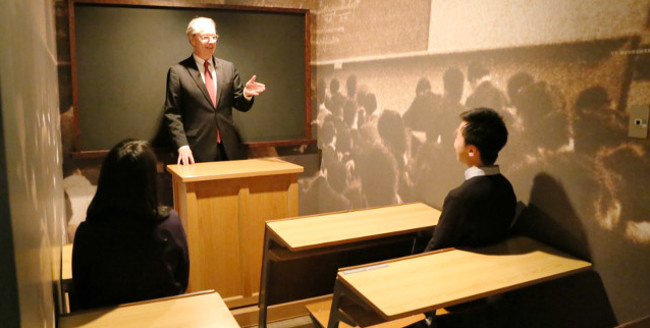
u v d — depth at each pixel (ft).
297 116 13.16
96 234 4.92
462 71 8.30
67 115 10.93
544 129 6.82
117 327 4.53
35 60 4.11
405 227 7.45
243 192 9.38
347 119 12.10
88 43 10.84
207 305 5.01
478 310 7.56
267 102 12.73
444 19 8.63
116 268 5.03
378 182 11.07
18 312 2.22
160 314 4.81
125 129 11.45
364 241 8.20
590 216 6.24
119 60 11.17
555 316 6.86
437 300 4.90
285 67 12.82
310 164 13.61
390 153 10.53
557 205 6.70
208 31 10.32
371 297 4.96
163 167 11.87
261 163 10.36
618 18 5.73
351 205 12.26
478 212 6.27
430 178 9.33
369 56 10.98
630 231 5.77
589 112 6.15
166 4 11.37
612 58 5.82
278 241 7.14
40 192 3.55
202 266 9.24
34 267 2.82
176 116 10.64
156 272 5.20
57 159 8.15
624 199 5.81
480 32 7.85
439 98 8.91
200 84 10.71
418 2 9.27
